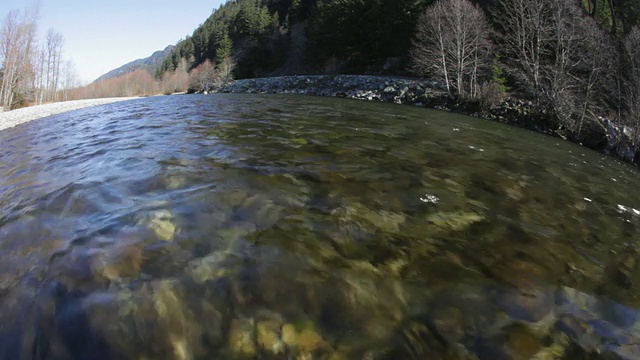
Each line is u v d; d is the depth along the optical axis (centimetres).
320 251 285
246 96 2294
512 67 2106
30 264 273
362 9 3750
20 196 429
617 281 283
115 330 204
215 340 199
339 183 443
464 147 728
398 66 3272
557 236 350
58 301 228
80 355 190
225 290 235
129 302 224
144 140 707
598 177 661
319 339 201
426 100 2150
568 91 1548
